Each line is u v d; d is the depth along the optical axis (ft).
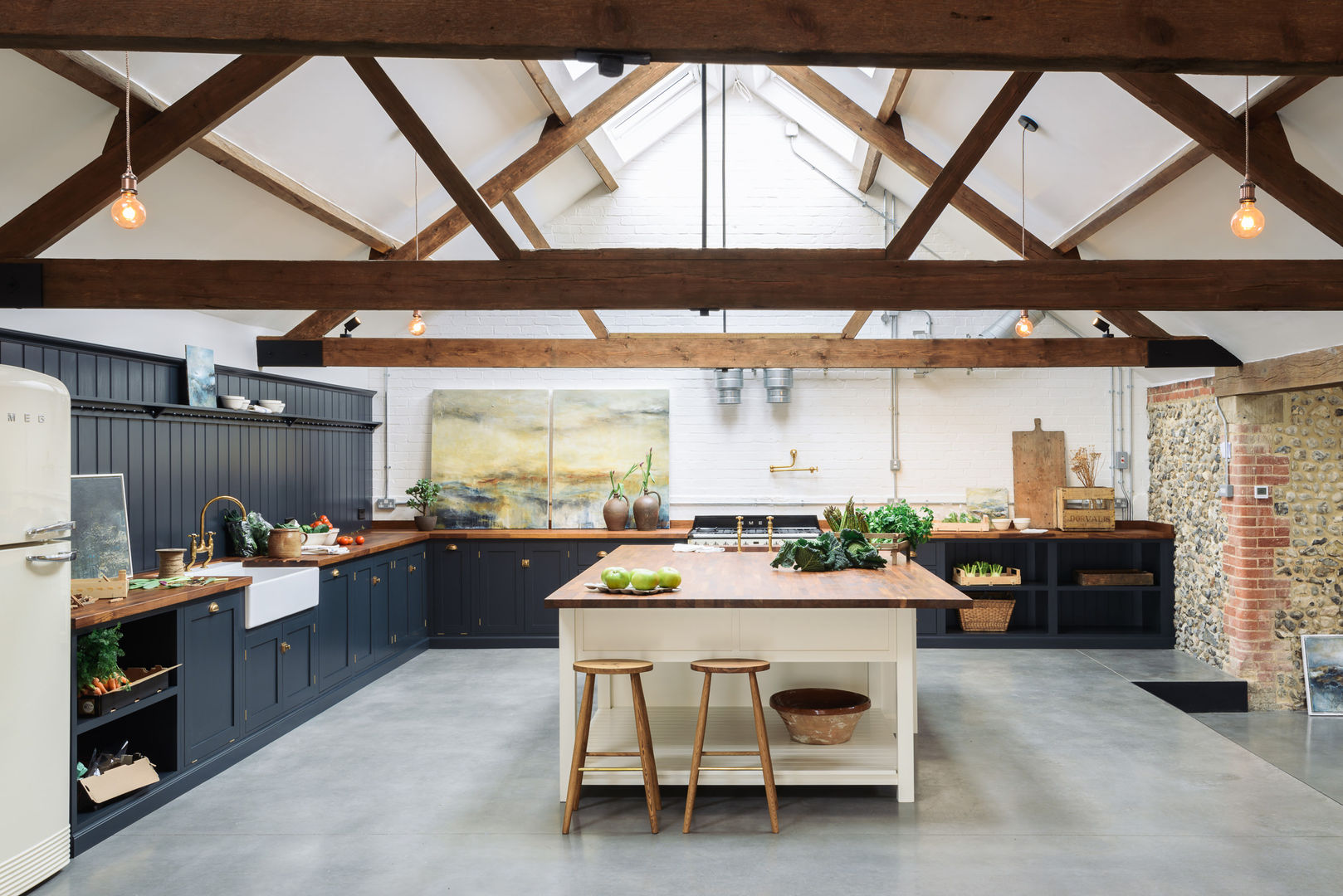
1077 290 15.69
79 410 15.84
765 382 28.66
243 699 16.90
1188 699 23.09
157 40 8.13
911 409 29.14
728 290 15.83
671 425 29.32
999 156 20.99
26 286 14.44
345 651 21.47
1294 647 23.31
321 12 8.21
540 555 27.45
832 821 13.69
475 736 18.20
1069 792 14.90
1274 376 21.71
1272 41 8.42
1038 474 28.86
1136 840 12.98
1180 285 15.61
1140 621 28.19
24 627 11.47
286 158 17.88
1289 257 17.93
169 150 14.21
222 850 12.73
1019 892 11.39
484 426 28.99
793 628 14.24
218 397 20.49
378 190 20.85
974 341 24.61
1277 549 23.41
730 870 12.01
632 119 27.55
